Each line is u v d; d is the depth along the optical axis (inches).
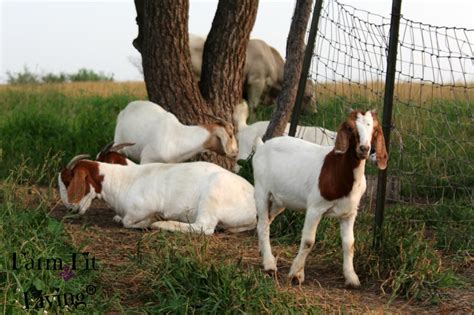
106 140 511.2
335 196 260.1
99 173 350.9
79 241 310.2
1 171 446.6
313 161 268.4
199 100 435.8
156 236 305.6
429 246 294.5
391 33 292.8
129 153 418.9
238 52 441.4
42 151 489.4
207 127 406.0
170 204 341.1
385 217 338.3
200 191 338.6
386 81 294.2
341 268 291.1
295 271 270.2
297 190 271.4
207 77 442.6
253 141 440.8
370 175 396.2
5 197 316.5
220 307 232.8
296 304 243.4
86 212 380.2
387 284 272.5
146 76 437.7
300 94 336.2
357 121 244.2
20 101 779.4
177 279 247.4
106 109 700.7
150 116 412.2
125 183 350.6
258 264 291.9
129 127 416.2
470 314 249.6
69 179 353.7
